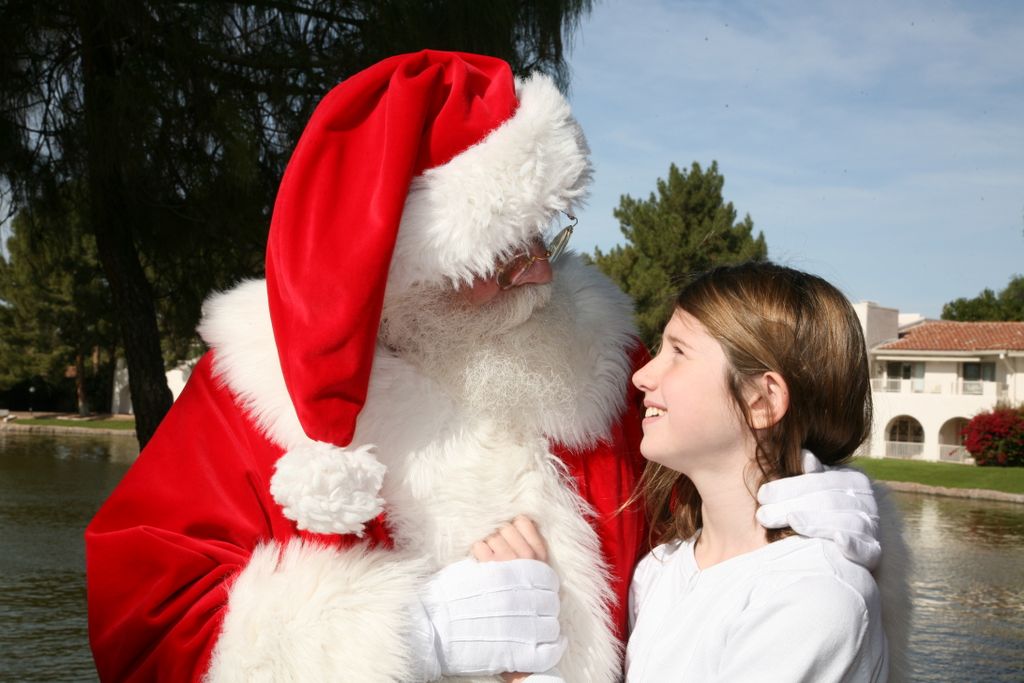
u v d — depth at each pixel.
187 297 6.49
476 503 1.59
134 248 5.86
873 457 34.94
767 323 1.54
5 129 5.14
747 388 1.54
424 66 1.62
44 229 6.07
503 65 1.69
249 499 1.58
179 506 1.58
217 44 5.20
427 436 1.59
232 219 5.61
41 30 5.10
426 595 1.49
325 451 1.41
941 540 14.55
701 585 1.56
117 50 5.18
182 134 5.32
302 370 1.43
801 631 1.35
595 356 1.77
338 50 5.45
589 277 1.85
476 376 1.62
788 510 1.49
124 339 5.86
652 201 32.47
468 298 1.62
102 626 1.55
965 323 37.78
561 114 1.57
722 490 1.59
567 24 5.73
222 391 1.65
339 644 1.37
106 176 5.24
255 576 1.45
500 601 1.50
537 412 1.68
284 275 1.47
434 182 1.51
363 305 1.43
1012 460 29.16
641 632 1.64
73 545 10.95
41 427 38.31
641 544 1.83
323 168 1.51
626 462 1.84
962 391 35.44
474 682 1.50
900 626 1.63
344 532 1.40
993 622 8.78
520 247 1.58
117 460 24.44
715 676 1.43
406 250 1.52
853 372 1.58
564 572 1.63
